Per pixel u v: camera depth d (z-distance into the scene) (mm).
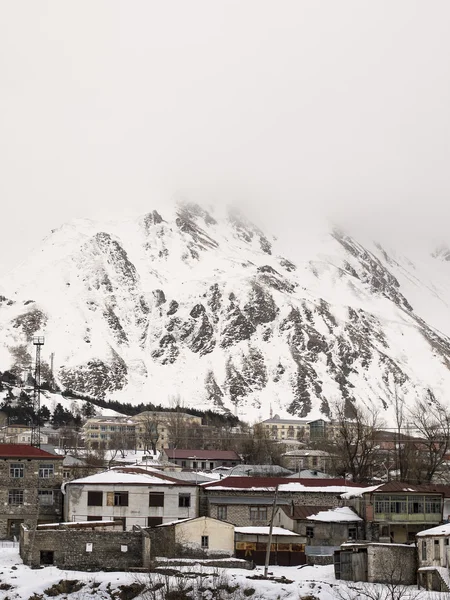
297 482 152375
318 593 108750
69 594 109125
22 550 121500
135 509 142500
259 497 146875
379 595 102938
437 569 112688
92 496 142500
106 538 118500
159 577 110875
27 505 143125
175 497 143750
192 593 108938
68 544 118062
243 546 131500
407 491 139000
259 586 110438
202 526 131125
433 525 138500
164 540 129375
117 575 113125
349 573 118938
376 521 138375
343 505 147625
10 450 146375
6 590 109188
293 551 132250
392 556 118375
